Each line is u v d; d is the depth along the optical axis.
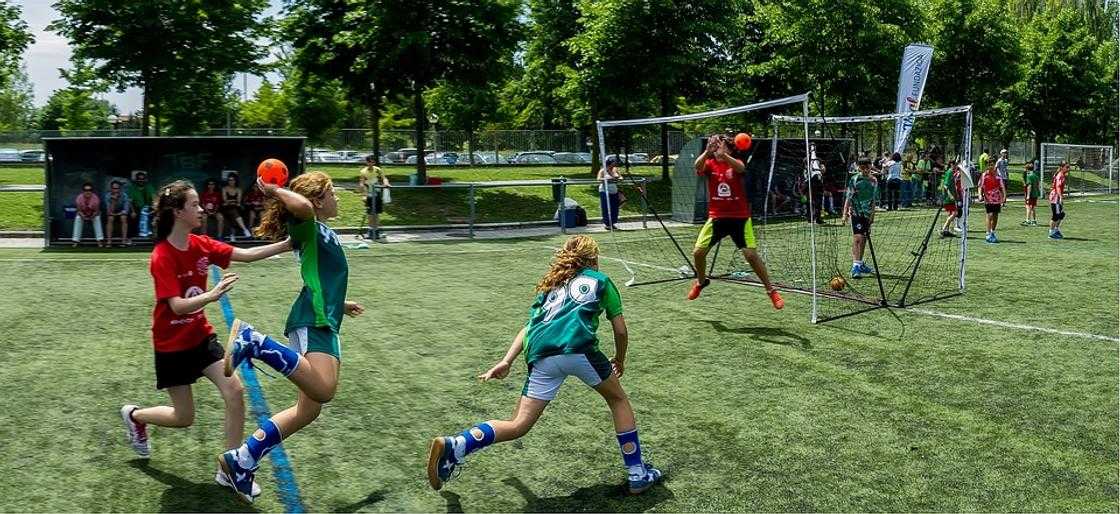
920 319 8.79
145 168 16.08
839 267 13.00
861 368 6.86
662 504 4.26
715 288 10.78
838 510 4.20
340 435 5.23
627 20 24.12
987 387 6.32
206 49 21.27
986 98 34.19
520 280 11.41
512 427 4.23
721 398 6.05
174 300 4.17
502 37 22.83
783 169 20.83
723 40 25.50
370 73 22.91
